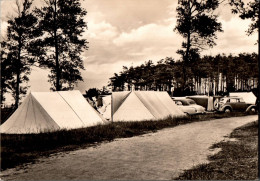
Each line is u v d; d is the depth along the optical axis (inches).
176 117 853.2
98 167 296.0
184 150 391.9
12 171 287.7
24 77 1188.5
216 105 1125.7
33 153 382.6
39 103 605.6
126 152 383.2
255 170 263.4
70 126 596.1
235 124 733.9
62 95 666.2
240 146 394.3
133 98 815.1
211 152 371.2
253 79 3031.5
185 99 1058.7
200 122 810.8
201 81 3243.1
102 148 418.9
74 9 1174.3
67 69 1213.1
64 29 1187.3
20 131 559.5
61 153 382.6
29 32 1167.0
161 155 359.3
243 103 1120.2
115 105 820.0
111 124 649.6
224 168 276.7
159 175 260.2
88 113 671.1
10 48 1171.3
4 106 1132.5
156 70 2778.1
